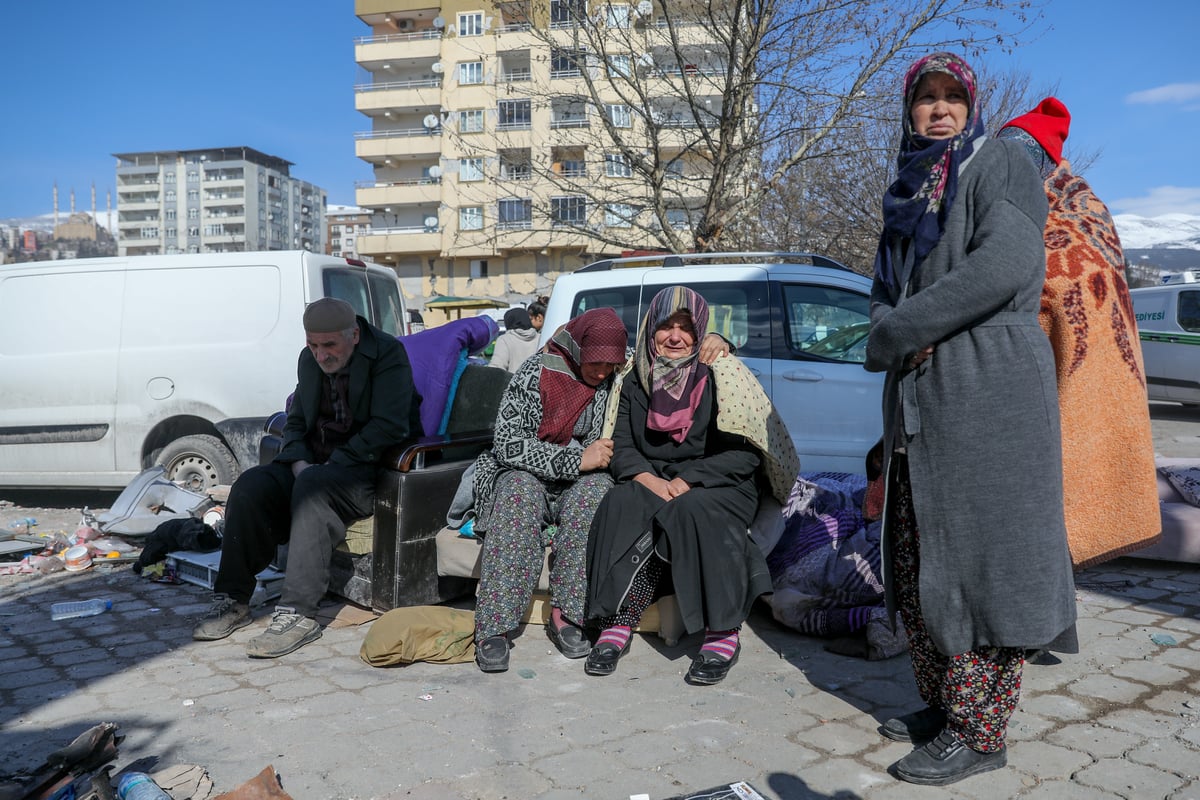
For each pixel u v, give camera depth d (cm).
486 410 479
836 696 321
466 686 334
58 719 306
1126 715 296
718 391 356
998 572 233
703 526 337
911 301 236
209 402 705
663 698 320
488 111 3216
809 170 1612
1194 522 471
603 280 595
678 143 1209
